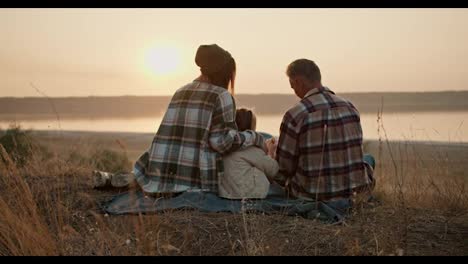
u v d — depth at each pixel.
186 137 4.88
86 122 103.06
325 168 4.73
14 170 5.05
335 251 3.93
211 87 4.96
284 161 4.85
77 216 4.64
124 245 4.00
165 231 4.23
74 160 6.80
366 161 5.49
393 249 3.93
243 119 5.16
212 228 4.26
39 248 3.93
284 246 3.98
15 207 4.59
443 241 4.16
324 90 4.87
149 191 4.83
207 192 4.79
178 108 4.96
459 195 5.26
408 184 5.48
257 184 4.84
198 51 5.07
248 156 4.86
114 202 4.84
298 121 4.75
